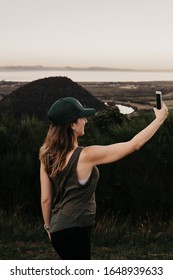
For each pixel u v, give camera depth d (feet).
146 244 20.74
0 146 28.60
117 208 25.07
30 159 26.02
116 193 25.04
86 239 9.50
